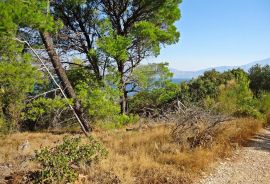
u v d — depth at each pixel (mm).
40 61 16250
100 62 19297
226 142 13430
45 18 15102
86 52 20703
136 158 10914
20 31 16734
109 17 20953
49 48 17703
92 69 20719
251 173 10727
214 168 10852
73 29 20422
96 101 17078
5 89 16297
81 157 9500
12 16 14039
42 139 16109
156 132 14594
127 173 9234
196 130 13133
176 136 13023
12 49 14922
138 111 22938
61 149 9250
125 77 20562
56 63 17938
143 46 19938
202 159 10930
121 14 20969
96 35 20281
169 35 19531
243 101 21828
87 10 20047
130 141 13508
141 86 20625
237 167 11219
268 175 10617
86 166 9422
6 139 16062
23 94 16750
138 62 20625
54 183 8086
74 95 18344
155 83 20844
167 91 20703
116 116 17891
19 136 16875
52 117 20078
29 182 8234
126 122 19203
